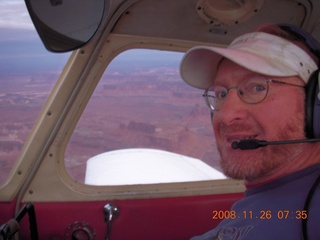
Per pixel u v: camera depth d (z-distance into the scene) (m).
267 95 0.44
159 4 0.76
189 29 0.82
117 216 0.85
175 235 0.89
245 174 0.45
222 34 0.84
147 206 0.87
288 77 0.44
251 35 0.49
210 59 0.53
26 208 0.75
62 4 0.53
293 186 0.44
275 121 0.44
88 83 0.80
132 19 0.78
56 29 0.54
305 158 0.45
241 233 0.46
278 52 0.45
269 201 0.45
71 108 0.81
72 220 0.84
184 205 0.88
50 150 0.83
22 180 0.82
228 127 0.46
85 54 0.78
